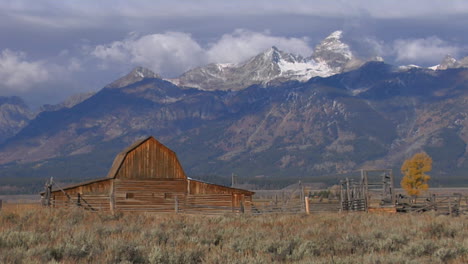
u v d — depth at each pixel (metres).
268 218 54.09
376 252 30.33
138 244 30.55
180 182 82.94
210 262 26.06
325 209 78.69
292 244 31.12
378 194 91.06
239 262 25.95
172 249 28.47
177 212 75.94
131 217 49.69
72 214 48.75
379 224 46.09
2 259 25.27
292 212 71.75
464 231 38.88
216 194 84.06
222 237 35.78
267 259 27.42
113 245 28.25
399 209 78.69
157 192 81.75
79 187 78.56
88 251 27.50
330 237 34.94
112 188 80.00
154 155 82.50
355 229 42.16
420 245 30.91
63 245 28.09
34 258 25.62
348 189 82.19
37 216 45.22
